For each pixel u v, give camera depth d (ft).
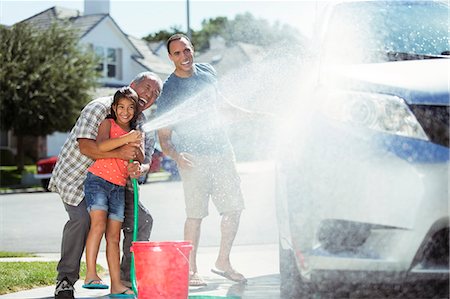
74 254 17.01
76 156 17.07
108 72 125.80
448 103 12.33
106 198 16.94
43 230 37.37
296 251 13.05
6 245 31.58
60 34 93.09
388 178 12.03
